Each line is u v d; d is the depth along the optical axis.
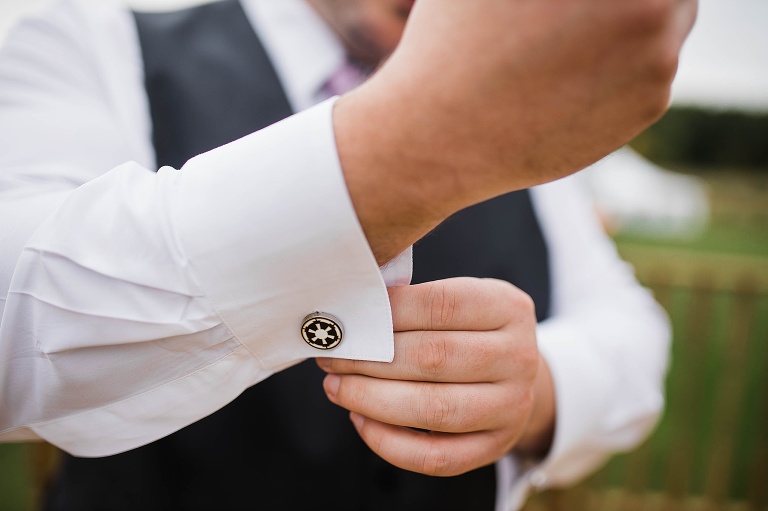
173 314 0.34
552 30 0.27
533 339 0.38
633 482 1.61
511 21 0.28
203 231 0.33
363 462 0.54
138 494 0.53
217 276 0.34
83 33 0.52
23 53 0.49
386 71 0.31
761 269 1.56
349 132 0.31
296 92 0.57
